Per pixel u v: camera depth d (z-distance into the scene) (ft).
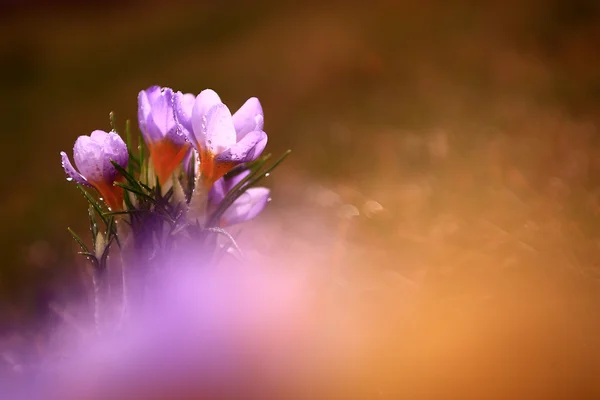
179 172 2.66
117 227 2.63
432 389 2.63
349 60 7.96
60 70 11.62
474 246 3.22
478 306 2.85
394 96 6.60
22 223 4.79
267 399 2.57
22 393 2.69
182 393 2.56
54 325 2.88
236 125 2.64
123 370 2.58
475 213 3.46
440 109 5.89
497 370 2.66
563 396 2.62
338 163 5.16
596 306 2.82
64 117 8.55
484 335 2.73
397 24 9.26
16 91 10.72
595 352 2.68
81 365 2.60
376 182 4.49
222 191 2.66
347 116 6.37
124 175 2.61
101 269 2.61
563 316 2.78
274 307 2.66
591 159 4.06
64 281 3.49
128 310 2.59
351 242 3.46
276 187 4.98
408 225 3.51
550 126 4.95
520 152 4.38
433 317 2.83
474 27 8.31
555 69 6.53
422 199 3.86
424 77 6.87
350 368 2.63
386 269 3.19
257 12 12.75
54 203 5.27
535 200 3.44
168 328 2.58
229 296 2.62
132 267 2.59
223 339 2.58
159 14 15.15
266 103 7.43
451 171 4.22
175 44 11.90
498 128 5.09
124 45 12.71
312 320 2.68
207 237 2.61
